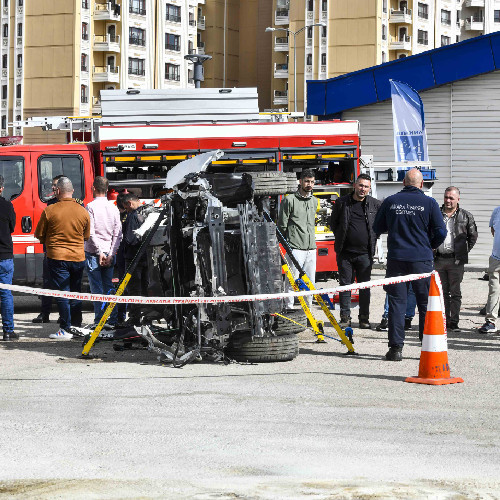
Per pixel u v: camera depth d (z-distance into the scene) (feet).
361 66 460.14
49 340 60.85
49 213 61.16
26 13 421.59
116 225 64.54
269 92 492.95
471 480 29.50
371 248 66.44
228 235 52.42
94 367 50.26
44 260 70.33
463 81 132.46
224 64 484.74
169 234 53.57
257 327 51.31
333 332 64.08
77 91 416.46
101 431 35.73
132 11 431.02
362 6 458.91
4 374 48.06
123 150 82.89
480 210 132.87
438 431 35.94
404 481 29.30
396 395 42.75
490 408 40.11
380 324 65.57
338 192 88.79
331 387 44.50
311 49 467.52
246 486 28.55
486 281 106.01
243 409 39.58
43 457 32.12
